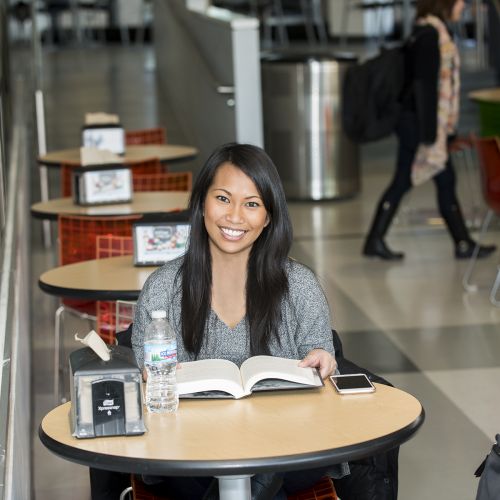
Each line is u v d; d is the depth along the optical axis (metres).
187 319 3.65
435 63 8.88
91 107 15.23
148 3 21.69
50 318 8.21
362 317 7.91
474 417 5.91
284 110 12.26
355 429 3.04
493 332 7.44
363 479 3.91
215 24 11.20
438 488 5.05
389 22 20.81
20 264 6.61
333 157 12.34
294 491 3.61
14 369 3.93
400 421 3.10
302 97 12.20
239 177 3.56
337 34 20.73
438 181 9.51
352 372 3.94
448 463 5.32
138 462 2.85
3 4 11.32
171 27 14.94
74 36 21.25
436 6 8.97
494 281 8.79
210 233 3.60
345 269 9.36
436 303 8.21
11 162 8.46
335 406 3.24
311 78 12.13
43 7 20.84
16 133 10.51
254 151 3.62
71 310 6.18
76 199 6.96
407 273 9.17
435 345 7.20
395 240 10.48
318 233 10.82
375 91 9.07
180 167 13.18
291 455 2.86
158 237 5.37
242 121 10.07
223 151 3.63
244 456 2.86
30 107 12.98
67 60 18.64
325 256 9.87
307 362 3.50
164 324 3.30
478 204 11.74
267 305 3.64
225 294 3.67
